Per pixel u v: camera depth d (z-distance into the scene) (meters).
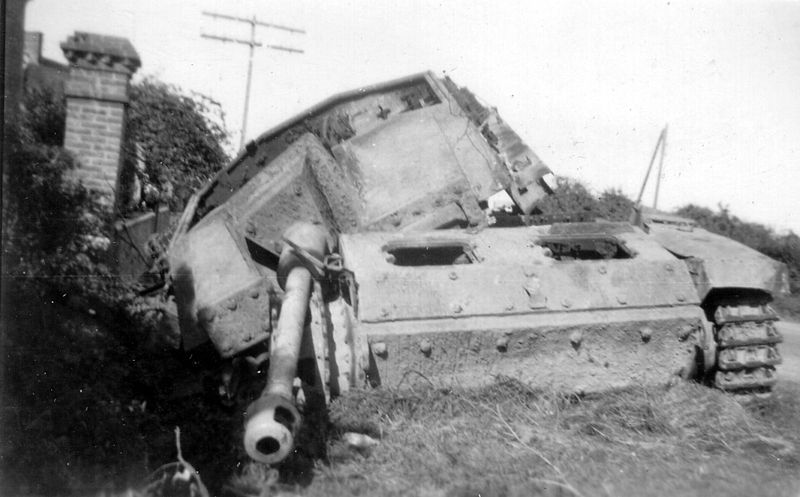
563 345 5.30
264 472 4.18
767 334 5.64
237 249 5.54
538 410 5.13
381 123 6.95
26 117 6.98
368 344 5.05
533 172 7.32
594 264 5.58
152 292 6.41
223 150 10.65
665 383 5.53
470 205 6.48
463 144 6.93
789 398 5.91
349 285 5.46
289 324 4.79
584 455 4.54
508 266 5.49
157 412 4.98
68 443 4.20
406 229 6.41
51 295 5.01
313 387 5.16
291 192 6.53
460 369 5.24
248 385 5.34
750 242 13.33
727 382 5.61
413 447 4.62
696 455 4.64
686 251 5.75
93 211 5.73
